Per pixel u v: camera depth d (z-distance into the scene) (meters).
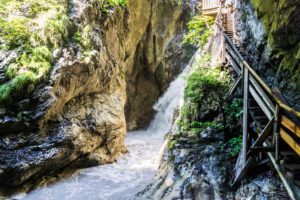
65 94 9.45
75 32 10.20
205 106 8.97
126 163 11.90
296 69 6.94
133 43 16.55
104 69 11.65
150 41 17.94
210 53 11.81
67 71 9.26
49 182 9.33
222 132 8.15
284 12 7.01
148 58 18.16
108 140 11.73
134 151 13.90
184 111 9.32
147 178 10.06
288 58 7.25
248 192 6.03
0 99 7.92
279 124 5.16
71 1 10.59
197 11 20.03
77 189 9.09
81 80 10.11
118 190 8.99
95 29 11.34
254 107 6.80
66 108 9.96
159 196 7.09
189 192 6.70
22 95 8.20
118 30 13.50
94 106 11.32
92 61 10.25
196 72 10.00
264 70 8.24
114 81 12.85
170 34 19.03
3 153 7.89
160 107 19.36
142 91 19.14
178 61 19.50
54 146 8.95
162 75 19.17
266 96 5.69
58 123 9.37
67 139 9.34
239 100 8.30
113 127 11.87
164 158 8.77
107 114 11.75
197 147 8.01
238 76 8.41
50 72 8.78
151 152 13.80
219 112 8.73
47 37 9.08
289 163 5.08
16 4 9.06
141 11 16.19
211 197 6.45
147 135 17.97
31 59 8.50
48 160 8.70
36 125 8.49
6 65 8.16
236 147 7.28
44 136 8.82
